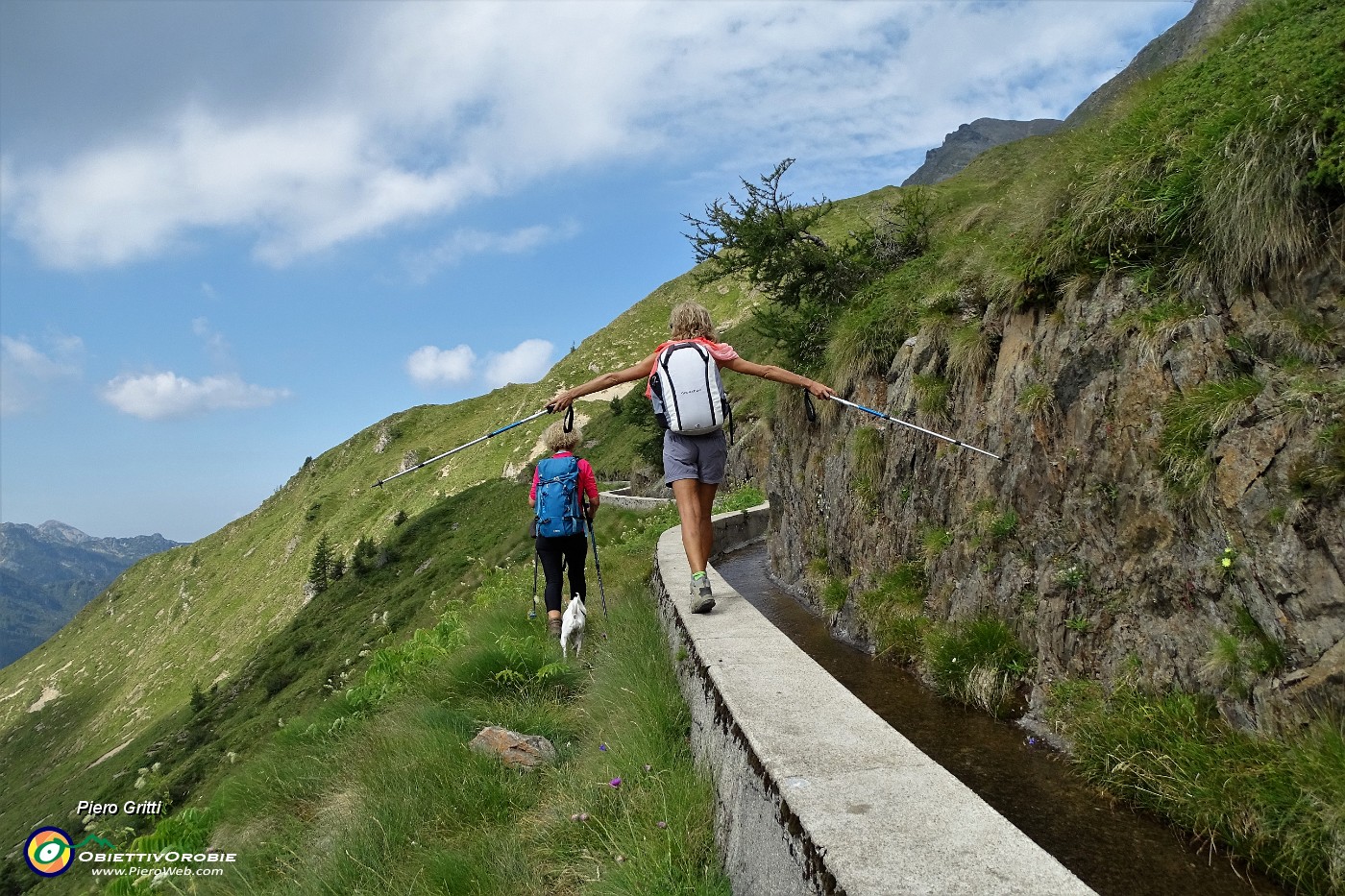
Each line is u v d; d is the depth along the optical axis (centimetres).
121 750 8756
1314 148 327
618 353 12494
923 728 439
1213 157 373
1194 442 350
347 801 423
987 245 628
